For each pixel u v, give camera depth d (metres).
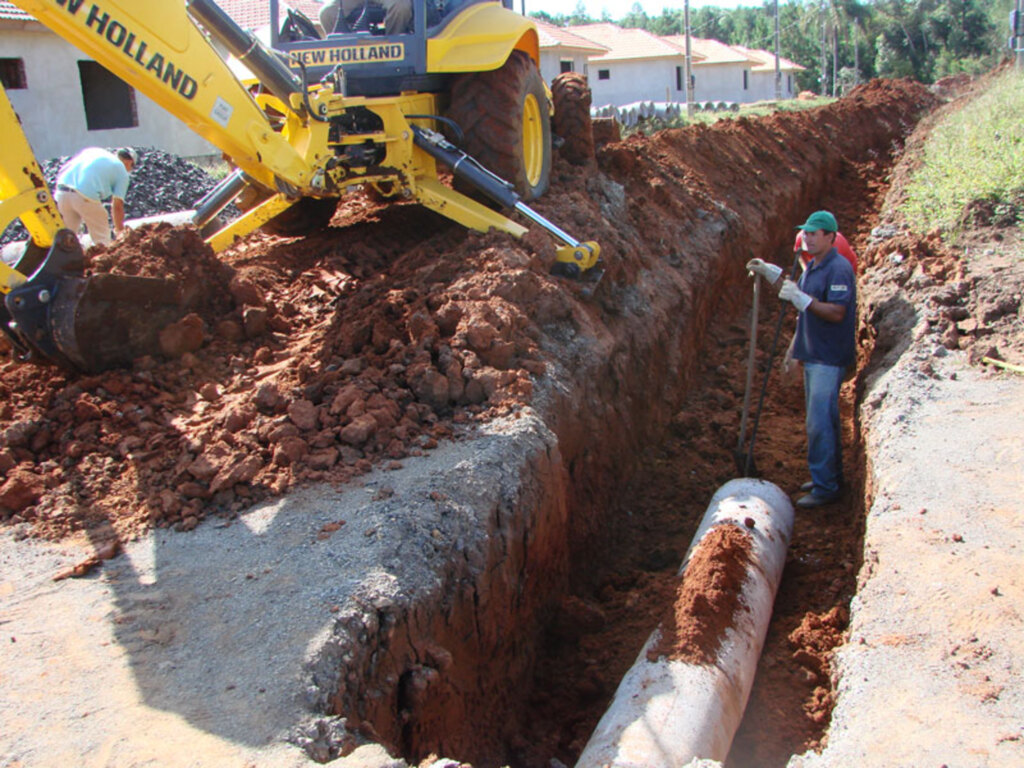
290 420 4.76
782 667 4.69
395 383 5.12
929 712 3.12
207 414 4.95
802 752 4.12
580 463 5.73
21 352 4.95
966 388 5.59
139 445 4.67
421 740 3.55
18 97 17.97
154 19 4.82
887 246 8.38
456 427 4.92
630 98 47.94
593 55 40.66
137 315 5.17
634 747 3.61
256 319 5.73
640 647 4.90
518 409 5.02
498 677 4.31
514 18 7.43
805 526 6.11
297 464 4.49
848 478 6.49
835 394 6.22
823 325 6.18
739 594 4.59
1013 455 4.73
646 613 5.19
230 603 3.54
